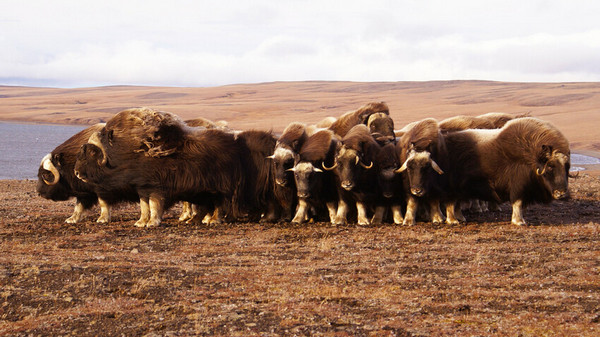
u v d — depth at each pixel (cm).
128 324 549
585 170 3077
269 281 698
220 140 1180
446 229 1058
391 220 1234
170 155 1133
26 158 4153
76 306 598
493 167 1098
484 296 628
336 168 1132
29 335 523
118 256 845
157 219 1145
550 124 1062
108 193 1178
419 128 1110
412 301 614
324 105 13612
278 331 530
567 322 539
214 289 664
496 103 13075
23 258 820
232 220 1241
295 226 1142
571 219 1205
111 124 1151
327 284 684
